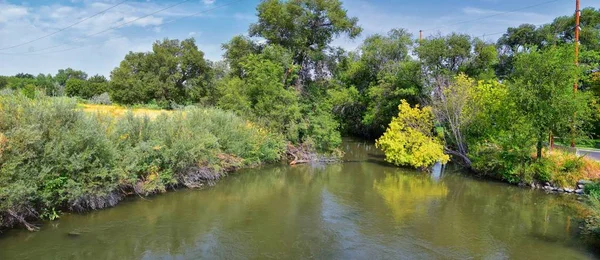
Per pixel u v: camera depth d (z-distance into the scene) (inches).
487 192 666.8
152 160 567.5
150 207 514.9
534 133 677.9
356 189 676.1
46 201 418.0
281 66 1005.8
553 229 476.4
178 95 1718.8
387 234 446.6
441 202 595.8
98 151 470.9
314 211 530.3
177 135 612.7
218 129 725.9
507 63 1545.3
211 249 385.4
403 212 536.7
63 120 458.9
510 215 533.0
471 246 417.1
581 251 408.8
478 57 1132.5
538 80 664.4
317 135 966.4
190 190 617.3
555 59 643.5
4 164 370.0
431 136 895.7
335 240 422.3
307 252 386.0
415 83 1186.6
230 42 1233.4
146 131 579.8
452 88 891.4
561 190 670.5
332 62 1232.2
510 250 408.5
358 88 1466.5
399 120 904.9
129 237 406.3
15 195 370.3
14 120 405.7
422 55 1152.8
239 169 803.4
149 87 1612.9
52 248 367.6
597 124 1062.4
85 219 451.5
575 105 634.2
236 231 439.2
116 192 521.3
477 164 789.2
